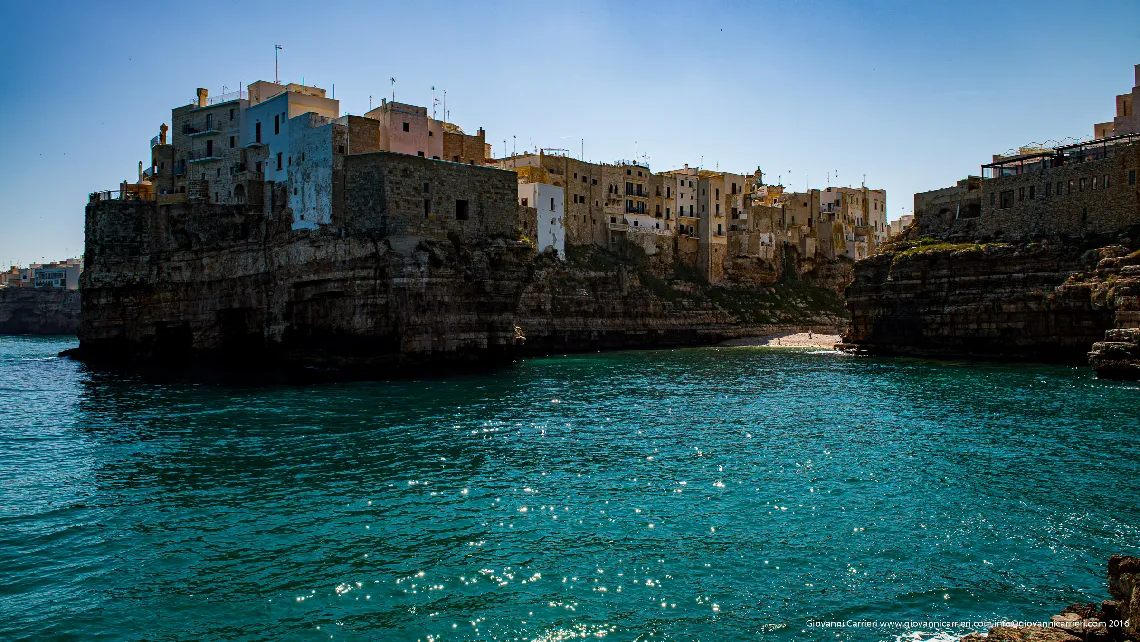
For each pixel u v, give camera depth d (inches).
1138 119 3164.4
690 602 758.5
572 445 1432.1
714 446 1419.8
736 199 5378.9
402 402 1955.0
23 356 3917.3
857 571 824.3
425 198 2645.2
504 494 1108.5
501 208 2893.7
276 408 1861.5
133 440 1494.8
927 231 3671.3
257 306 3021.7
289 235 2797.7
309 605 759.7
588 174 4717.0
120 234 3501.5
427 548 900.6
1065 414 1664.6
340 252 2598.4
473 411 1820.9
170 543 921.5
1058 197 3014.3
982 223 3336.6
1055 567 826.8
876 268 3663.9
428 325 2603.3
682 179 5241.1
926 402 1918.1
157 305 3390.7
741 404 1952.5
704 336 4702.3
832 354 3668.8
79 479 1206.3
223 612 746.2
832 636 690.8
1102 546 881.5
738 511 1022.4
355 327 2576.3
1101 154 3100.4
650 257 4940.9
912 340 3376.0
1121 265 2536.9
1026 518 977.5
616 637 693.3
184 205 3267.7
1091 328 2664.9
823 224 5910.4
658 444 1439.5
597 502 1067.9
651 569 836.0
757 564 845.8
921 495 1082.1
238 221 3058.6
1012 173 3700.8
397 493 1116.5
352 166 2615.7
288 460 1315.2
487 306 2815.0
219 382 2444.6
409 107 2965.1
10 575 831.7
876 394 2107.5
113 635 704.4
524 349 3745.1
